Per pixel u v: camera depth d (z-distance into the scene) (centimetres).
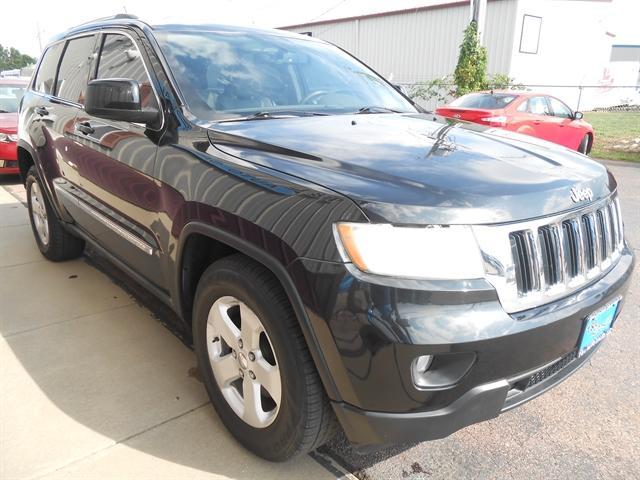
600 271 214
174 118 250
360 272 163
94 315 346
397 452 227
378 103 322
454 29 1988
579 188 202
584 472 218
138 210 267
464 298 164
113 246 315
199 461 217
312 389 183
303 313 174
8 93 858
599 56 2528
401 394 165
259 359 202
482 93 1074
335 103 305
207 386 237
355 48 2355
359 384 167
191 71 271
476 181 184
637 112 2456
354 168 190
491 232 171
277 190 188
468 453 228
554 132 1052
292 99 292
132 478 207
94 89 245
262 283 189
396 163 195
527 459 224
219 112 258
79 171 333
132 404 254
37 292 380
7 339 313
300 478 210
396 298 160
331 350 169
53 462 215
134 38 297
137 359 293
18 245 486
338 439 234
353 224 165
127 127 279
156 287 279
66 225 394
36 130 404
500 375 173
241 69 290
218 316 218
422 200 168
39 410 247
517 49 1952
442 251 164
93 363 289
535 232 181
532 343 174
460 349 161
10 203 646
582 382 283
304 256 172
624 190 795
